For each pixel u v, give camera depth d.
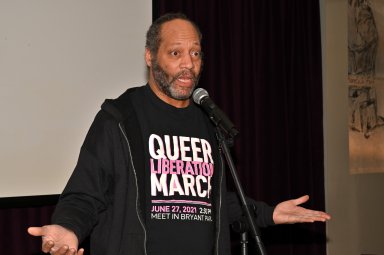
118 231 1.49
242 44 3.21
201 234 1.55
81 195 1.45
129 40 2.55
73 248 1.18
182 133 1.63
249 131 3.23
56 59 2.30
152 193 1.52
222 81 3.06
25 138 2.21
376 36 4.17
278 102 3.40
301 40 3.56
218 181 1.66
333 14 3.87
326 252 3.68
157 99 1.63
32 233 1.21
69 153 2.34
